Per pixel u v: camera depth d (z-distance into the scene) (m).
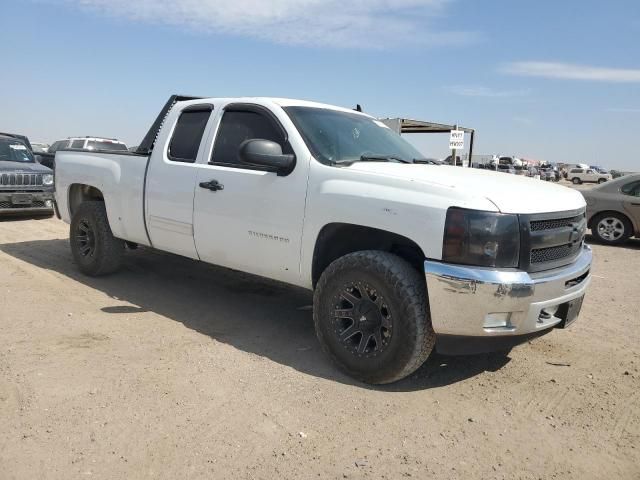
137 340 4.37
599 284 7.31
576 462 2.93
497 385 3.85
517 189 3.70
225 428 3.09
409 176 3.68
